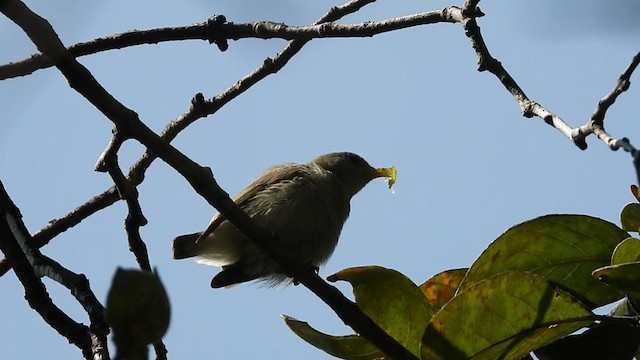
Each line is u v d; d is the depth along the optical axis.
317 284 7.80
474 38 8.65
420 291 7.45
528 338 6.61
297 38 9.46
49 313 7.61
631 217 7.29
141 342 4.53
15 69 8.47
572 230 7.07
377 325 7.41
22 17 6.73
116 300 4.54
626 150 6.19
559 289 6.51
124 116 7.28
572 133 7.69
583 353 7.02
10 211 8.60
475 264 7.08
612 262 6.53
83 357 7.29
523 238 7.04
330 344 7.48
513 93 8.52
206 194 7.80
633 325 6.94
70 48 9.47
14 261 8.02
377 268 7.43
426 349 6.52
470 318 6.51
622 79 7.38
